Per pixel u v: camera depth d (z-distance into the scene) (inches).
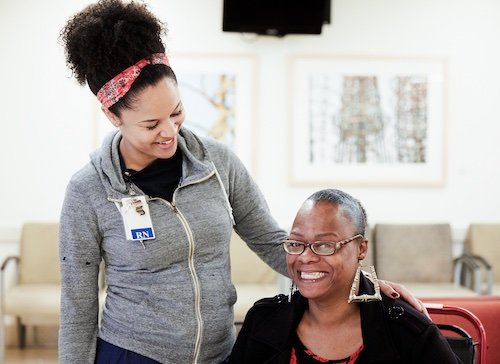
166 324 70.0
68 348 70.3
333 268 67.1
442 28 216.4
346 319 69.7
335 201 68.1
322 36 214.8
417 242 206.7
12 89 209.9
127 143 70.4
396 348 67.7
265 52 213.9
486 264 195.9
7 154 210.7
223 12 206.1
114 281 72.0
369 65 215.9
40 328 211.2
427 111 217.9
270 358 71.3
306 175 217.2
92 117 211.3
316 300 69.2
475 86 218.1
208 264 71.9
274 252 79.9
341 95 216.2
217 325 71.9
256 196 79.4
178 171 71.8
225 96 213.9
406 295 72.1
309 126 216.4
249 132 215.0
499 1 216.4
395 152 218.5
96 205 70.0
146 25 65.4
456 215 220.4
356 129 217.3
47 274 199.8
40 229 201.2
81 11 67.5
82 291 70.9
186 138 73.2
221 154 75.7
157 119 65.4
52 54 209.8
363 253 70.1
